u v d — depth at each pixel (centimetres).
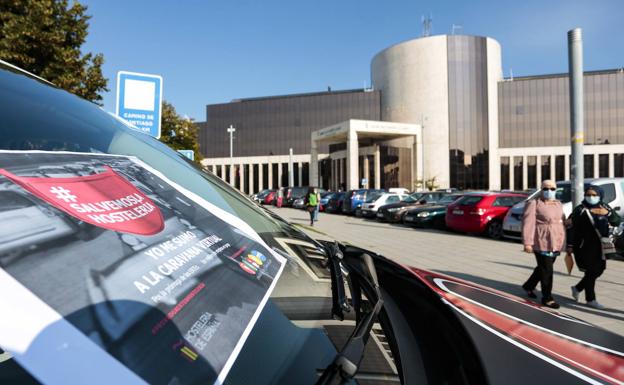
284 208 3019
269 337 77
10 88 107
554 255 470
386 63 6088
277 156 7144
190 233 86
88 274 56
